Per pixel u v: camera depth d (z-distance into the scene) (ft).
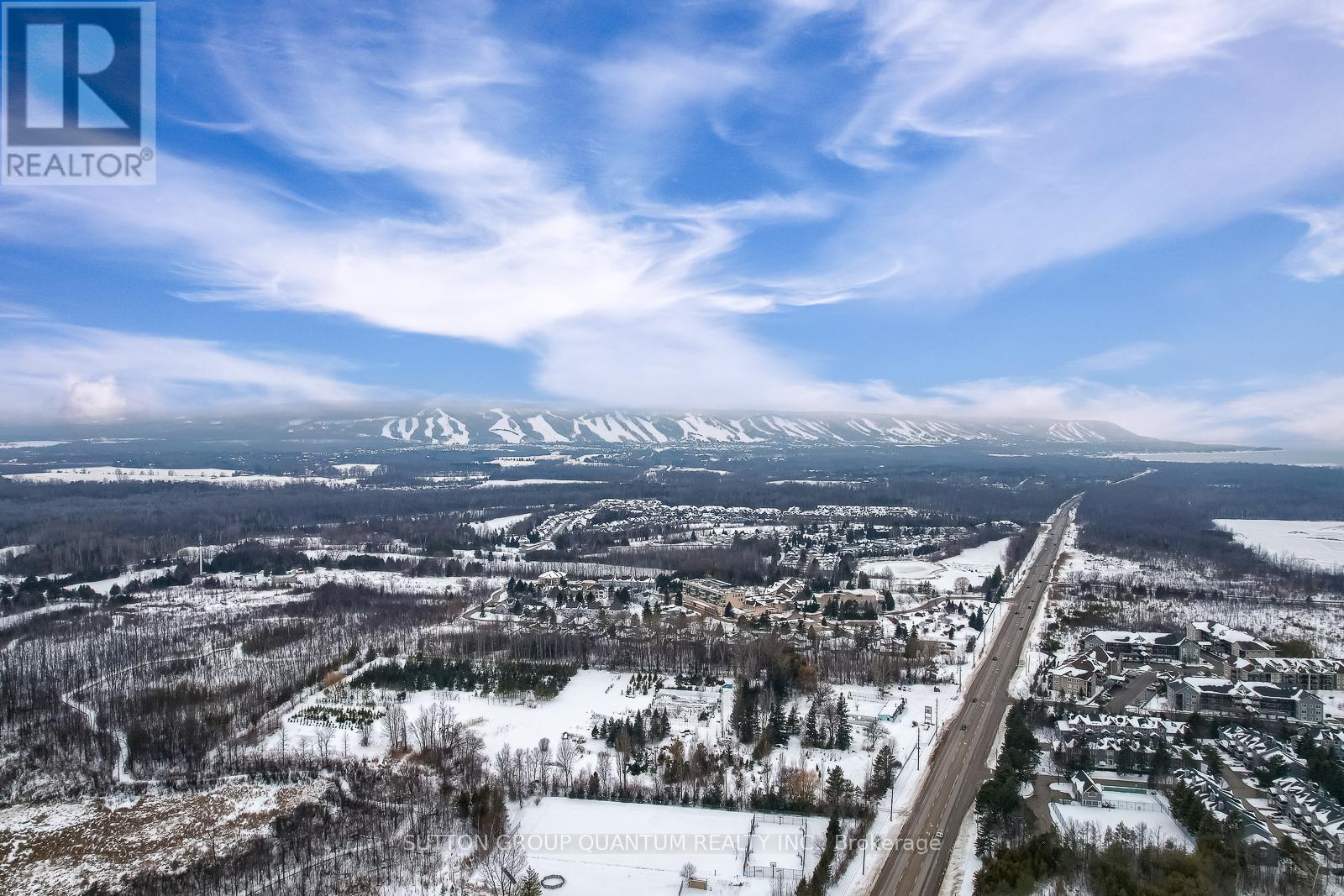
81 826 515.91
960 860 456.45
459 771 574.15
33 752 605.31
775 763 581.53
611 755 599.98
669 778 550.77
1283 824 488.02
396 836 494.59
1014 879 406.00
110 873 465.88
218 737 636.48
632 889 428.15
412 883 444.55
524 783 550.77
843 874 441.27
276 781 572.92
